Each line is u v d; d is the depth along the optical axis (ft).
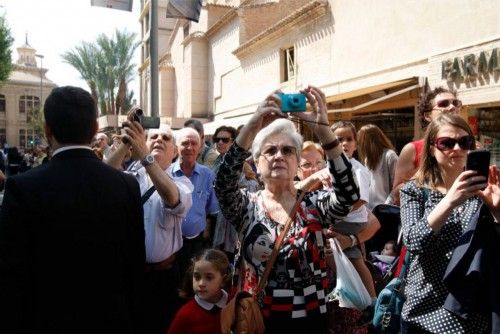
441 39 29.81
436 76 29.48
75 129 6.93
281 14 68.23
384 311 8.20
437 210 6.90
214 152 21.03
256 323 7.31
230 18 70.64
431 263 7.28
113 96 129.80
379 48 36.04
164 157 12.07
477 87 26.61
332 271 9.60
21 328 6.33
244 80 65.77
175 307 11.36
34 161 68.13
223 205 8.16
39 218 6.36
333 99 37.47
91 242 6.56
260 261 7.79
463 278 6.83
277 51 54.70
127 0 24.21
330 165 7.55
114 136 16.48
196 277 9.57
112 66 134.82
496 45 25.26
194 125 20.47
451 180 7.71
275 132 7.99
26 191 6.41
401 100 32.94
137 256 7.38
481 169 6.57
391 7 34.58
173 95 102.53
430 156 8.01
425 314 7.26
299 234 7.75
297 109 7.61
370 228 11.73
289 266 7.62
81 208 6.57
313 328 7.59
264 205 8.21
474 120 28.12
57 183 6.58
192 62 83.51
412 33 32.42
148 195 11.30
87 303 6.48
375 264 12.23
